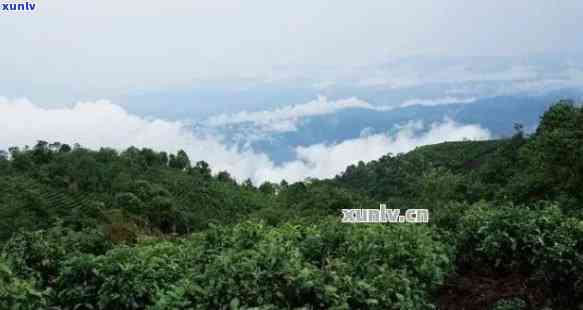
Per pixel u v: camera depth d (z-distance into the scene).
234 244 6.80
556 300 6.65
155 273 6.32
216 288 5.23
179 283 5.96
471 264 7.77
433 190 36.75
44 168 76.44
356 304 5.41
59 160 80.44
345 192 35.66
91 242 7.92
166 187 78.81
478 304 6.89
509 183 31.92
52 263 7.09
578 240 6.81
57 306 6.14
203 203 78.44
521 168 40.38
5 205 55.50
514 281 7.11
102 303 5.93
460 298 7.12
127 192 66.69
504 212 7.60
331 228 7.32
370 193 59.69
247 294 5.17
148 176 83.06
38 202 57.94
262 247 5.80
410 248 6.88
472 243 7.74
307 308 5.04
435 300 7.09
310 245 6.86
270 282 5.30
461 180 36.25
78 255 7.08
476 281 7.37
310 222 8.20
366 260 6.33
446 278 7.42
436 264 6.96
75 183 71.81
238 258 5.66
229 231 7.21
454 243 7.83
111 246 8.02
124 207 59.53
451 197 34.09
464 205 9.18
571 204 21.84
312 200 35.56
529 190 27.61
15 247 7.16
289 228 7.57
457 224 8.30
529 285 6.95
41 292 5.88
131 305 5.95
